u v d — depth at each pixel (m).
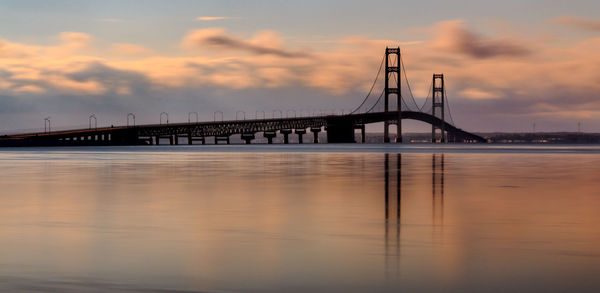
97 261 13.89
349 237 17.05
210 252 14.91
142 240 16.56
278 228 18.72
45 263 13.68
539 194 30.62
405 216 21.61
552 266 13.27
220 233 17.75
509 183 38.50
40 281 12.12
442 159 88.31
